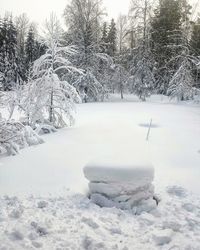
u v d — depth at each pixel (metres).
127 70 39.06
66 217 5.68
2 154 10.29
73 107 15.67
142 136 13.88
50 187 7.26
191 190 7.44
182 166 9.55
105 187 6.34
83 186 7.43
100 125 16.05
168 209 6.26
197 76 37.53
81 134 13.74
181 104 31.58
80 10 36.19
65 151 10.74
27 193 6.82
